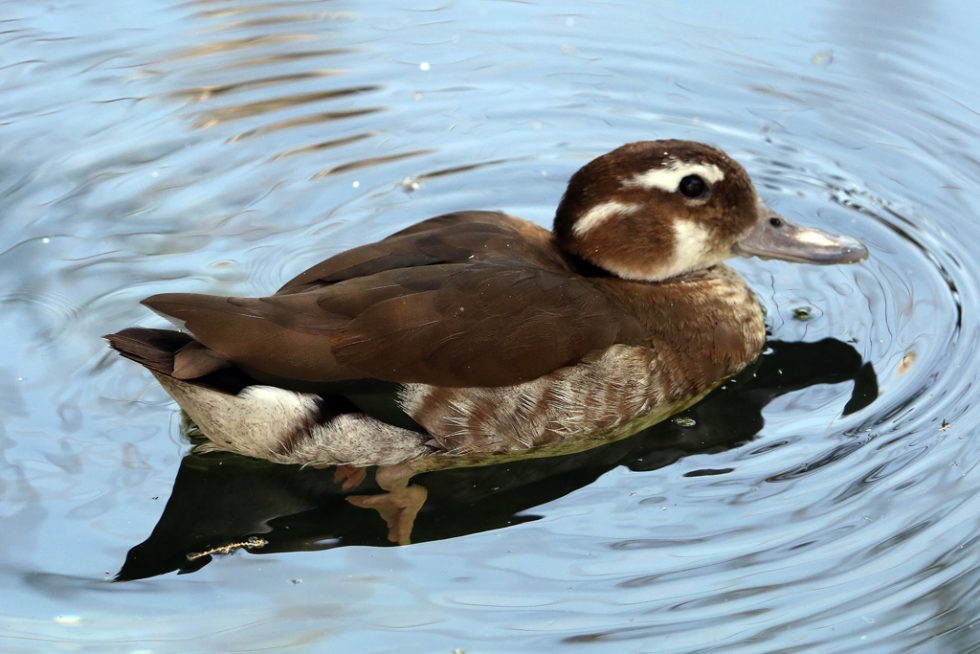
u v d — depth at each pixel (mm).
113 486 10812
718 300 12344
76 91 16438
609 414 11461
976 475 10766
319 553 10281
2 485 10742
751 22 18156
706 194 12094
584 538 10352
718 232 12250
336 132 16016
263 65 17188
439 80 17094
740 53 17453
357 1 18750
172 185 14875
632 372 11438
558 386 11148
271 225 14414
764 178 15344
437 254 11227
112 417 11562
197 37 17766
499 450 11289
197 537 10422
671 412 12000
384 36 18000
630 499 10820
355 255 11141
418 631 9344
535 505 10828
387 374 10664
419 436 11070
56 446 11188
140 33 17781
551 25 18281
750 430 11641
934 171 15281
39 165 15016
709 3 18688
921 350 12484
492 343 10820
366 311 10578
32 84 16531
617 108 16578
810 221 14586
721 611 9469
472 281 10891
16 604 9586
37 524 10367
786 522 10367
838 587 9664
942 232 14312
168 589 9797
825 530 10258
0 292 13078
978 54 17047
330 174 15266
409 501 10914
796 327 13117
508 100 16766
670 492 10859
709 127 16219
